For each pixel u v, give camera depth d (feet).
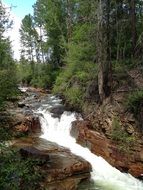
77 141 60.34
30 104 84.43
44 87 142.20
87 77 73.41
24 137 58.90
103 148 53.06
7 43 42.70
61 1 133.59
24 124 61.52
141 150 48.65
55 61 143.54
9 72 36.24
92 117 61.72
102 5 62.69
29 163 33.94
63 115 70.28
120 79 63.26
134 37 72.59
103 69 62.28
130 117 53.52
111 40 72.79
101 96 61.98
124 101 56.75
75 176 45.32
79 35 80.12
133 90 58.39
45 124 67.62
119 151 50.34
